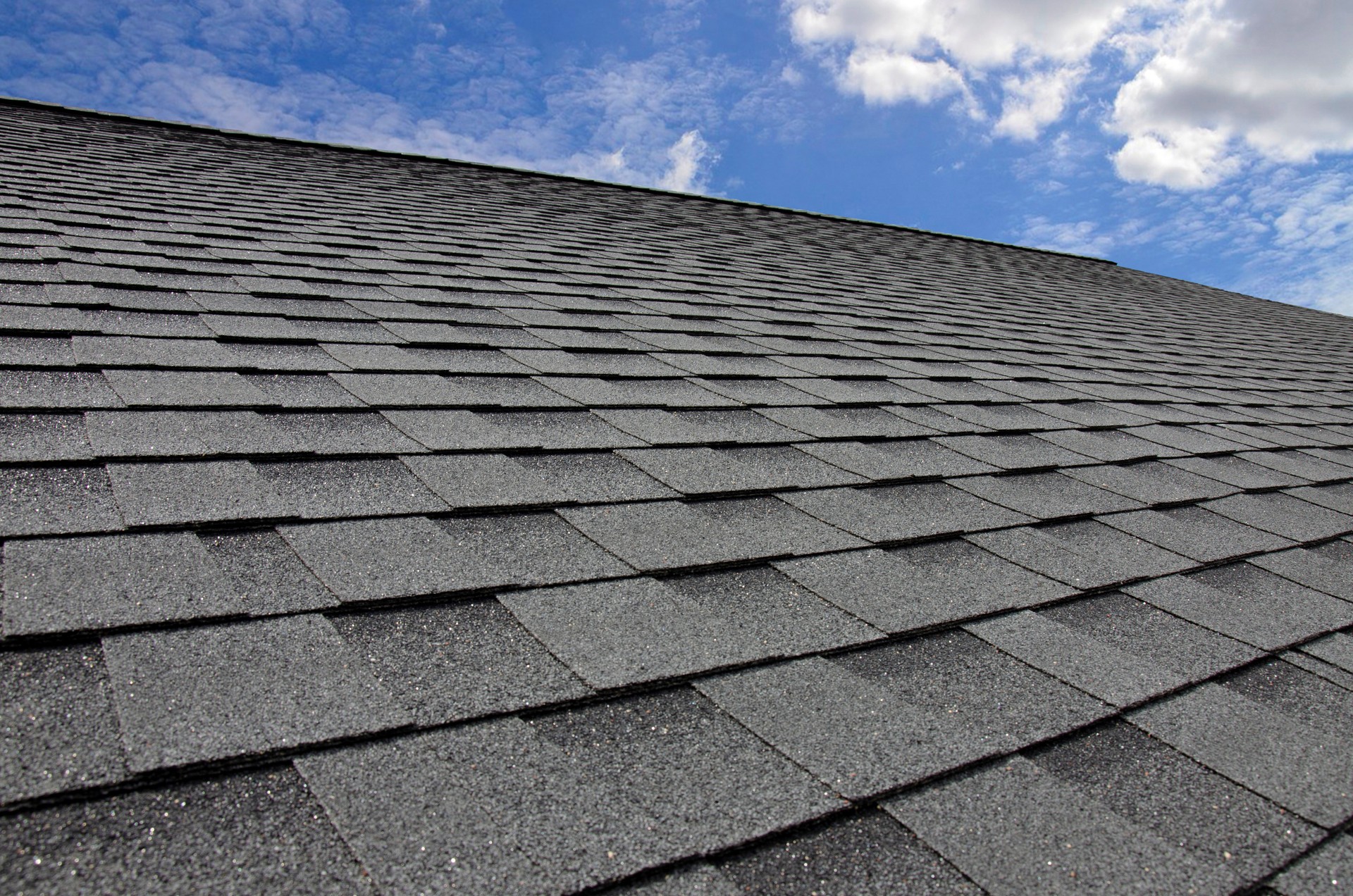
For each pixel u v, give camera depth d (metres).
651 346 5.88
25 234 5.59
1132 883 1.88
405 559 2.70
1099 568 3.66
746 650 2.57
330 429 3.55
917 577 3.27
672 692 2.32
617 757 2.03
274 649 2.17
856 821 1.96
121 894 1.48
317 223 8.03
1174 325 13.30
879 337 7.79
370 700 2.05
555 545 2.99
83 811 1.63
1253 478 5.53
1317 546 4.45
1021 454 5.12
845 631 2.78
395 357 4.63
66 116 11.56
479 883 1.62
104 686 1.93
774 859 1.81
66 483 2.73
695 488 3.71
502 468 3.52
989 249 18.58
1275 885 1.95
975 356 7.74
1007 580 3.39
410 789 1.82
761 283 9.44
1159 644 3.07
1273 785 2.31
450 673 2.22
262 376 3.98
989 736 2.36
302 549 2.64
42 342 3.84
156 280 5.14
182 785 1.72
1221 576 3.83
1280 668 3.03
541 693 2.20
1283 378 10.27
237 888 1.52
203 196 8.34
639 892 1.67
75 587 2.24
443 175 13.12
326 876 1.58
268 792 1.75
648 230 11.89
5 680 1.90
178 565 2.42
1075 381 7.53
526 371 4.83
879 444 4.82
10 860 1.50
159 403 3.44
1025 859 1.91
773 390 5.46
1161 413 6.87
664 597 2.79
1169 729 2.52
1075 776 2.25
